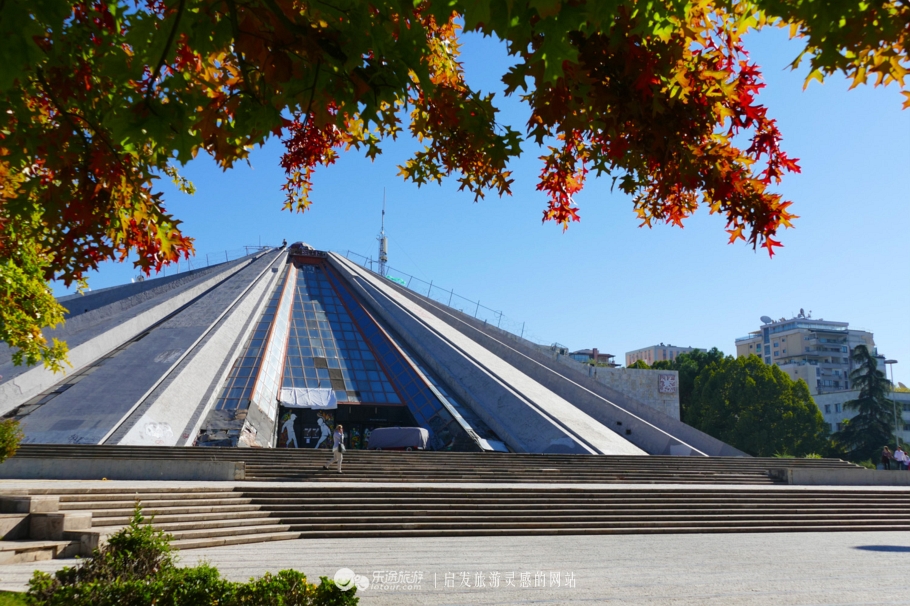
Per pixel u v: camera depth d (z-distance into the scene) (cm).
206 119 529
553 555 1314
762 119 542
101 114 554
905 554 1430
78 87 534
